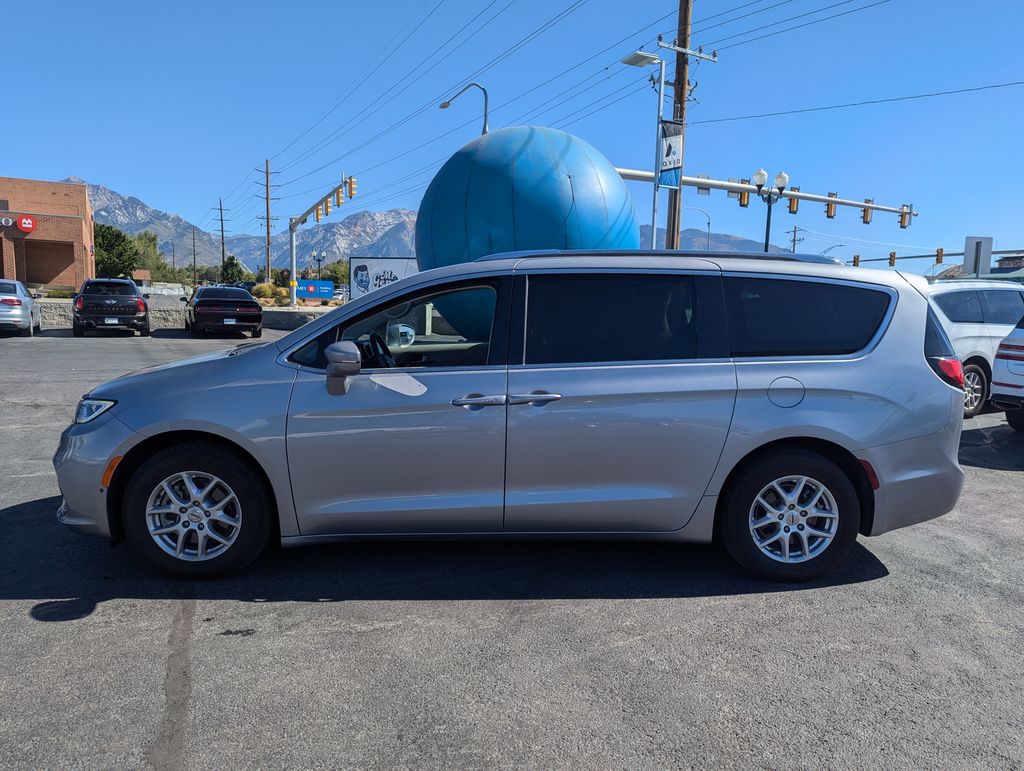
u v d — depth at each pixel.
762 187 23.16
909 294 4.07
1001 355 8.01
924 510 3.97
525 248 10.18
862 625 3.50
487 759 2.45
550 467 3.75
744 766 2.44
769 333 3.92
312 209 36.06
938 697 2.88
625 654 3.18
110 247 73.31
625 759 2.46
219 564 3.79
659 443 3.77
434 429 3.70
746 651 3.22
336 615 3.51
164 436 3.78
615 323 3.88
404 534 3.82
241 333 23.72
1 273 40.75
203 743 2.51
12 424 8.01
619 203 10.57
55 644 3.17
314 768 2.39
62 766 2.37
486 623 3.45
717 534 4.16
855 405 3.84
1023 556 4.47
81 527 3.76
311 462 3.70
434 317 4.09
